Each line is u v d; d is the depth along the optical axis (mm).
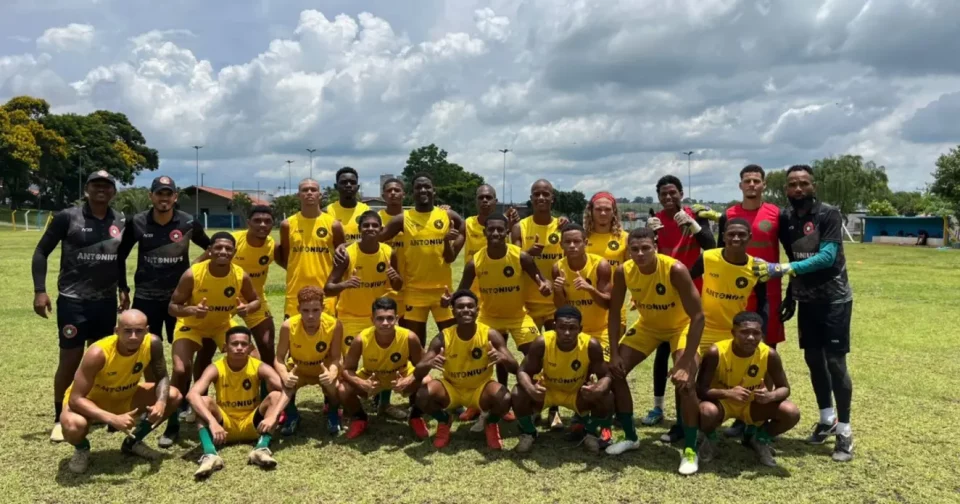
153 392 4902
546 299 6008
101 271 5406
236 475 4383
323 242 6453
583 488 4191
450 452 4902
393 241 6395
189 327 5473
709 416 4488
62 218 5371
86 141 61312
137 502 3943
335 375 5219
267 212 6027
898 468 4500
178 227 5719
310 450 4910
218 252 5180
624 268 5117
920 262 24000
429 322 10352
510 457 4793
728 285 5031
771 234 5402
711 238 5836
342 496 4039
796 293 5090
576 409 5074
